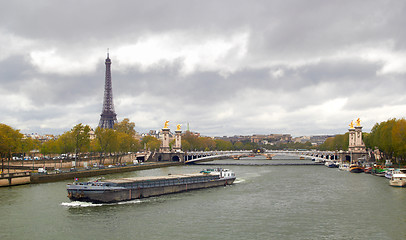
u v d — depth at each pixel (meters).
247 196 118.38
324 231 77.44
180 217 88.50
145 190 112.00
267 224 82.75
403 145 174.88
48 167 182.00
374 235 74.69
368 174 195.62
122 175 182.50
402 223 83.31
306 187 140.75
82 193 99.69
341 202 107.69
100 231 76.50
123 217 87.50
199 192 126.31
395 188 134.50
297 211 95.69
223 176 150.25
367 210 96.56
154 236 73.44
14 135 174.75
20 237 72.31
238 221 85.25
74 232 75.62
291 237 73.25
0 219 84.50
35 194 114.38
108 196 101.12
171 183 123.00
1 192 118.00
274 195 120.62
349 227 80.38
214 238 72.25
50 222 82.44
